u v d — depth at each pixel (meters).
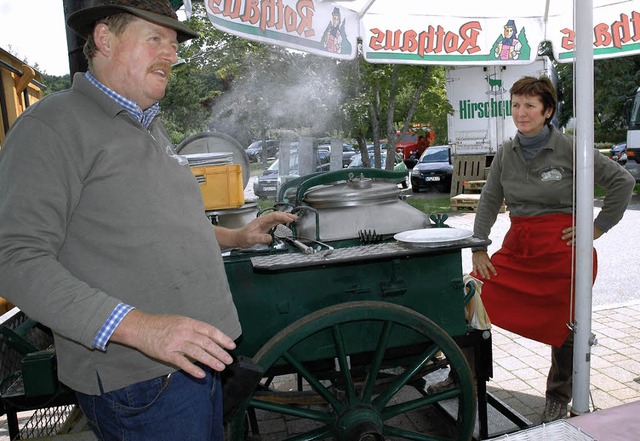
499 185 3.03
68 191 1.42
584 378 2.54
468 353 2.70
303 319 2.04
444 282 2.28
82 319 1.31
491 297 2.93
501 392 3.40
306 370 2.13
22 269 1.31
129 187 1.49
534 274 2.80
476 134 13.05
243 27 2.79
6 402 2.05
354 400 2.18
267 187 11.96
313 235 2.54
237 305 2.11
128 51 1.53
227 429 2.22
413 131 11.63
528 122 2.73
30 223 1.34
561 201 2.76
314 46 3.15
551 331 2.76
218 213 2.61
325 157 14.00
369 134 11.99
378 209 2.61
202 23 8.89
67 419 2.84
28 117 1.43
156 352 1.33
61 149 1.41
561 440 1.33
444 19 3.56
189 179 1.68
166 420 1.59
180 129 21.81
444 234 2.26
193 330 1.35
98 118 1.49
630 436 1.32
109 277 1.49
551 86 2.72
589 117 2.43
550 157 2.74
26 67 5.40
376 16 3.45
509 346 4.11
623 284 5.92
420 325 2.13
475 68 12.79
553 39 3.72
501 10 3.63
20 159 1.37
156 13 1.55
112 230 1.48
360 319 2.06
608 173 2.75
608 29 3.60
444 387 3.02
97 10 1.50
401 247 2.22
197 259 1.62
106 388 1.53
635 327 4.31
